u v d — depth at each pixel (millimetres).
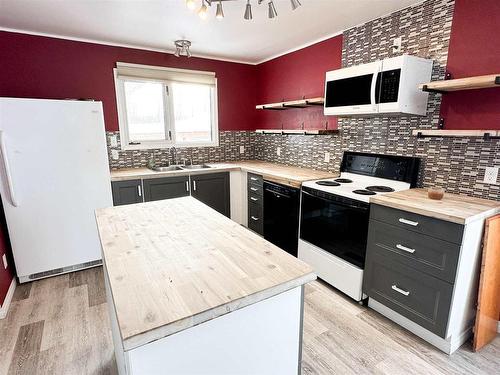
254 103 4484
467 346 1848
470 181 2016
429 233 1712
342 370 1659
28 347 1856
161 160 3846
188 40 3211
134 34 3008
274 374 1092
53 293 2469
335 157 3109
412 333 1960
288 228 2955
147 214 1694
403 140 2416
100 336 1955
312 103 3107
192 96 4008
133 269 1027
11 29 2818
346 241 2281
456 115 2064
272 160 4219
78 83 3205
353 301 2336
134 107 3605
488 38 1889
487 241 1682
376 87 2178
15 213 2477
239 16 2520
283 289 941
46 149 2527
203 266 1051
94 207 2836
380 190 2316
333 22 2676
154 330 720
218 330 907
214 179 3631
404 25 2350
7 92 2902
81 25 2736
